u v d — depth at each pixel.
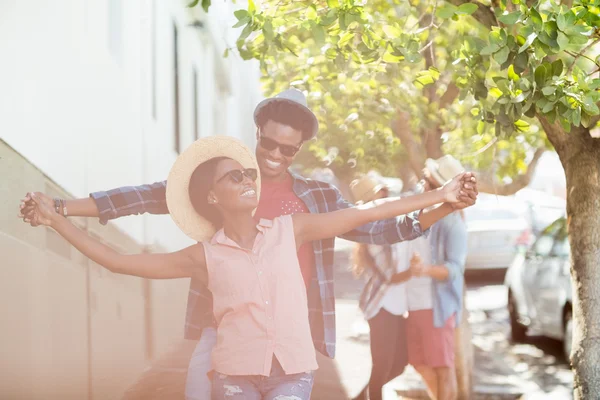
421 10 10.14
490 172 13.82
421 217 4.43
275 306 4.02
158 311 10.56
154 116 11.98
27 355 5.71
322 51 6.67
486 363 10.45
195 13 15.30
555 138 6.02
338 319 14.20
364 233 4.54
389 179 15.40
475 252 20.06
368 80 9.68
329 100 10.52
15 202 5.62
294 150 4.79
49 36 6.70
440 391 6.50
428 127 11.21
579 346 5.95
